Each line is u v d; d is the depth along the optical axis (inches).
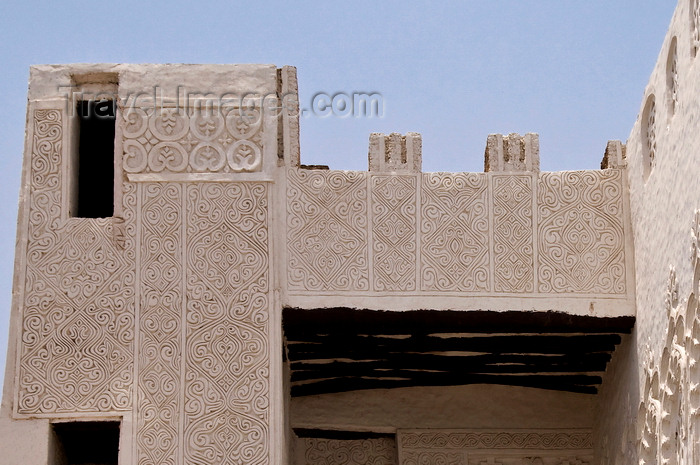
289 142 716.7
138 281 687.1
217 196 699.4
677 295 621.3
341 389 786.8
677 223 620.1
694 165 591.5
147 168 701.9
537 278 706.8
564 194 717.9
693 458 593.3
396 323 703.1
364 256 704.4
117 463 698.8
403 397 795.4
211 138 708.0
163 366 676.7
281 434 675.4
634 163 707.4
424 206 712.4
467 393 796.0
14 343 677.3
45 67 715.4
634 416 699.4
